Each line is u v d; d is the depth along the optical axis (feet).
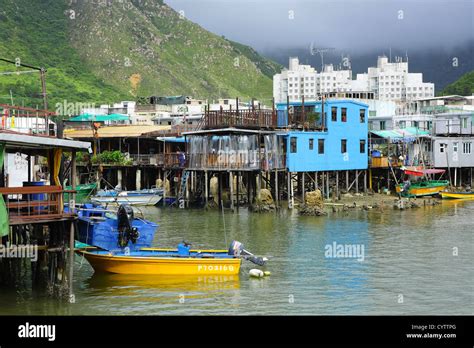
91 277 95.20
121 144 238.27
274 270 100.07
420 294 86.63
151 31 592.60
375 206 178.29
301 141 185.26
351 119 204.44
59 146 77.66
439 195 208.54
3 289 88.38
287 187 189.78
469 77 479.82
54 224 81.46
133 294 86.43
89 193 173.78
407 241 125.18
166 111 342.44
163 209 178.91
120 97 440.45
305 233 134.82
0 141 71.72
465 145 238.89
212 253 99.60
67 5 545.03
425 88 553.64
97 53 501.56
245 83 644.69
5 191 72.33
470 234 133.80
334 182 213.05
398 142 223.10
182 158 192.65
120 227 95.76
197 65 617.62
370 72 581.94
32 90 366.84
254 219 156.76
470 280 93.91
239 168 172.55
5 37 448.24
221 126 176.14
